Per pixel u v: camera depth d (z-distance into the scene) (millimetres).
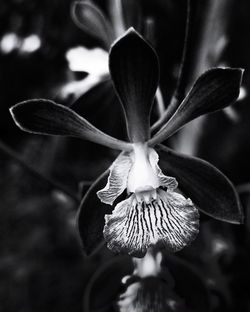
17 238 273
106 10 160
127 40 90
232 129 202
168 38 146
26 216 277
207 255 146
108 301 141
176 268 137
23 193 290
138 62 93
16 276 258
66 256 261
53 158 235
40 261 261
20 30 218
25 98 259
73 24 211
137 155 103
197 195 108
